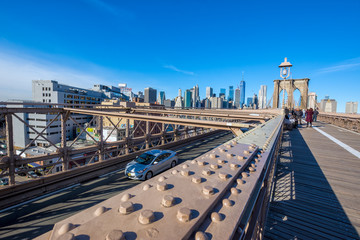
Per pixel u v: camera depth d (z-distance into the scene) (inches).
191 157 506.0
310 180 152.9
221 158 57.6
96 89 7544.3
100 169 389.1
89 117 3513.8
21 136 2743.6
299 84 2078.0
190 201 29.4
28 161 288.4
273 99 2199.8
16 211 245.8
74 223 21.4
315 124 704.4
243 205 32.7
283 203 119.5
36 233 205.3
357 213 107.4
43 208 253.8
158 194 31.2
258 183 52.3
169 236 20.0
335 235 91.0
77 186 325.4
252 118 351.3
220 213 29.8
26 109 297.6
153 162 379.6
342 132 445.4
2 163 261.9
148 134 528.7
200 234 22.3
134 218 23.1
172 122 284.5
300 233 92.8
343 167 181.6
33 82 3905.0
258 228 59.2
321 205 116.6
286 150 248.7
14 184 266.7
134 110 612.1
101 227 20.3
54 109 342.6
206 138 808.9
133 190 33.1
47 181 301.0
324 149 255.1
